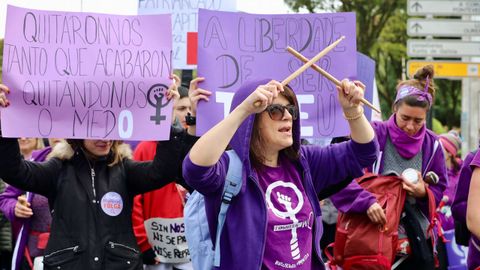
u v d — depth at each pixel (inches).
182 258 232.7
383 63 1032.2
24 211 229.8
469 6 554.3
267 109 153.0
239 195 152.2
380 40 994.7
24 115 196.7
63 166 201.0
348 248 224.5
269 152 157.3
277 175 157.8
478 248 190.9
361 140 160.2
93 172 201.0
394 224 223.9
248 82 158.1
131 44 204.1
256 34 209.9
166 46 204.8
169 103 201.6
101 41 203.3
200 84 204.4
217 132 143.8
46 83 199.0
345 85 156.6
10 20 197.9
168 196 232.5
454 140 345.1
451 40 552.4
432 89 232.5
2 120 193.6
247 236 150.1
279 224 152.9
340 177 165.2
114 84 201.8
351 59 209.3
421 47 552.4
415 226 228.2
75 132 199.0
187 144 204.5
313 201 160.2
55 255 194.9
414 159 231.0
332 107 207.8
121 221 199.6
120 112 201.5
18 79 197.3
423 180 231.9
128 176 203.6
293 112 155.3
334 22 210.5
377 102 298.8
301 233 155.9
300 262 154.3
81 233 195.5
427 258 227.8
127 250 198.5
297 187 159.2
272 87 143.6
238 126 145.6
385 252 221.5
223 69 206.5
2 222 285.6
